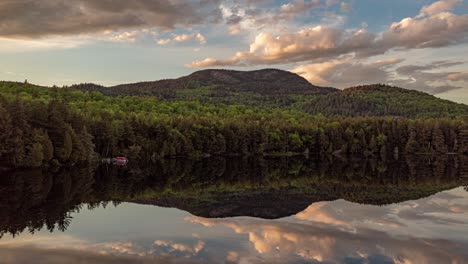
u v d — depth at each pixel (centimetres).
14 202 4019
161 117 14775
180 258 2131
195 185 5972
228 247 2344
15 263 2042
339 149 15062
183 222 3061
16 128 7075
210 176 7431
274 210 3650
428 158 13488
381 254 2233
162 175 7469
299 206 3909
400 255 2217
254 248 2328
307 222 3072
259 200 4378
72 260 2092
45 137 7462
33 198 4303
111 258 2133
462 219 3192
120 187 5522
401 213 3478
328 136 15175
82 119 9188
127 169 8475
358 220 3145
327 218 3247
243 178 7100
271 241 2481
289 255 2198
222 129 13575
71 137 8175
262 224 2986
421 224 2991
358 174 7950
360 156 14738
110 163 9744
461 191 5144
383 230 2784
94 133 10162
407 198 4484
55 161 7681
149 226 2922
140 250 2280
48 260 2094
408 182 6406
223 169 9094
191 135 12650
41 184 5459
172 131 12081
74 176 6625
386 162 11944
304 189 5475
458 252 2275
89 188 5278
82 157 8356
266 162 11588
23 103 8031
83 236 2606
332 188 5597
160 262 2062
